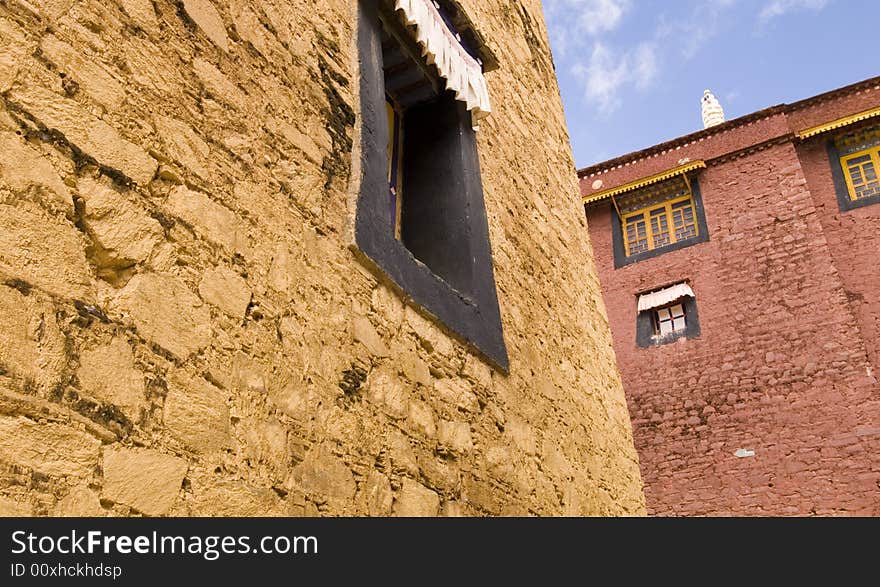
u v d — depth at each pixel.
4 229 2.12
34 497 1.99
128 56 2.75
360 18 4.57
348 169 3.94
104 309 2.35
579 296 7.07
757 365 15.38
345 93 4.16
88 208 2.41
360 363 3.48
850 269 15.48
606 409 6.75
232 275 2.90
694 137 18.23
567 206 7.64
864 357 14.42
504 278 5.41
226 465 2.59
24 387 2.04
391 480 3.43
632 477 6.75
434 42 5.16
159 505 2.31
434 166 5.33
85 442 2.15
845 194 16.28
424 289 4.20
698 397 15.69
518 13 8.08
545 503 4.82
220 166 3.04
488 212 5.51
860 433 13.88
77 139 2.45
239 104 3.28
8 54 2.31
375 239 3.87
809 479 13.95
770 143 17.25
